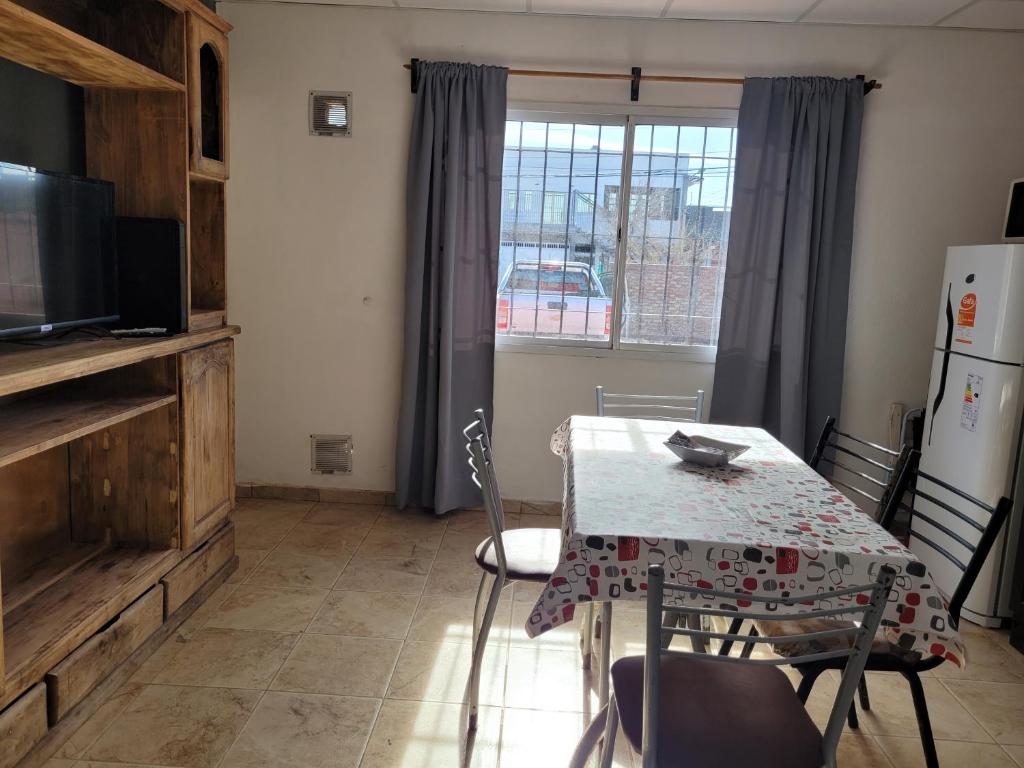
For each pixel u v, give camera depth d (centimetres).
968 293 303
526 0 337
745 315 366
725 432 275
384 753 204
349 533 358
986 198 363
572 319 388
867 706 234
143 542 266
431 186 364
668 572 163
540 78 365
